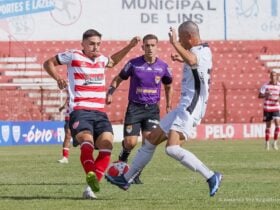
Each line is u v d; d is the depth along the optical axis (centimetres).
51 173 4600
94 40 3031
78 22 11531
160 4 11712
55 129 9356
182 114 2858
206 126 10425
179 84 11350
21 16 11369
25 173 4606
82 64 3041
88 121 3020
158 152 7231
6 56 11288
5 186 3709
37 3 11425
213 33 11794
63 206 2808
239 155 6519
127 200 3031
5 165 5378
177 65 11450
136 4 11662
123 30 11638
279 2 11900
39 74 11306
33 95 10994
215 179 2828
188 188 3578
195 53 2833
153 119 4050
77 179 4147
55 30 11475
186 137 2883
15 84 10481
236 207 2777
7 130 9088
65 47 11475
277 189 3525
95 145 3089
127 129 4025
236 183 3834
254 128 10575
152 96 4038
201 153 6831
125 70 4044
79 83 3042
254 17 11862
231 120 11550
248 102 11612
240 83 11638
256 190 3475
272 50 11825
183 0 11738
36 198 3120
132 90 4041
